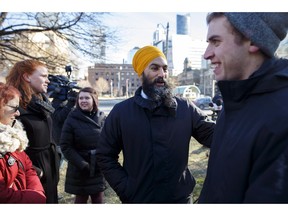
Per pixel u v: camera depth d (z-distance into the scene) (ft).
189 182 5.77
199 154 19.12
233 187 2.85
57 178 7.46
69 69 15.49
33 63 6.91
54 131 11.36
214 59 3.25
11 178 5.08
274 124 2.64
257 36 2.88
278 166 2.54
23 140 5.43
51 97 12.34
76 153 8.78
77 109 9.20
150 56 5.66
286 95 2.76
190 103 6.11
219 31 3.11
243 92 2.99
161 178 5.37
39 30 23.43
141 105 5.50
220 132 3.34
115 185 5.64
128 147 5.56
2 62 24.18
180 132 5.56
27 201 5.09
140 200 5.41
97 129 9.00
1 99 5.28
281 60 3.08
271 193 2.53
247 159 2.76
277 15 2.91
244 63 3.06
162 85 5.65
